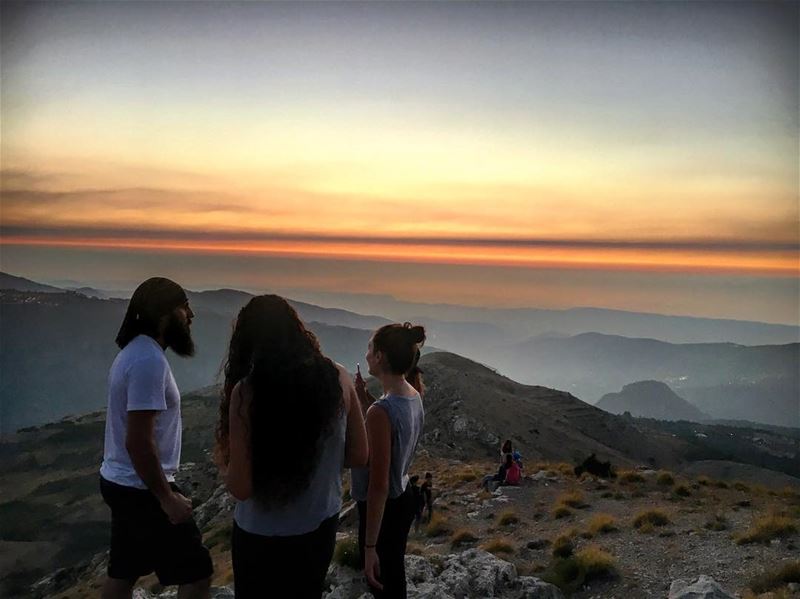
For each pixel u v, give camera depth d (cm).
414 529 1795
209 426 13975
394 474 557
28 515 12494
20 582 9256
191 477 7406
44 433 18600
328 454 452
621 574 1066
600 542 1305
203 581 553
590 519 1622
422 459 4172
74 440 17900
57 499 13575
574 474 2564
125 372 500
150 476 493
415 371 602
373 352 567
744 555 1102
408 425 552
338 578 948
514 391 14212
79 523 12081
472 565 1029
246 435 429
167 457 521
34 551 10625
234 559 462
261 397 422
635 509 1731
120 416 514
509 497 2106
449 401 10031
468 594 929
